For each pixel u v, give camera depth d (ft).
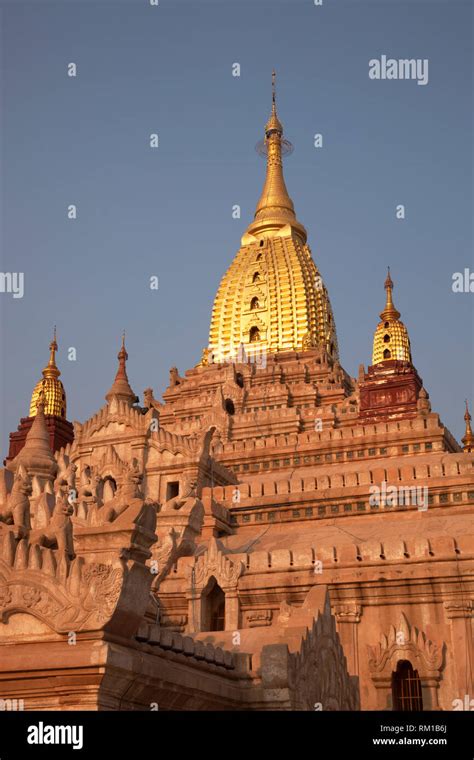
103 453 213.05
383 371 262.26
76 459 217.15
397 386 258.16
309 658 103.86
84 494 138.51
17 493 87.15
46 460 145.69
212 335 342.64
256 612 151.84
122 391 225.97
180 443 206.39
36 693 74.84
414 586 144.77
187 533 170.71
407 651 138.62
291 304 336.08
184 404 292.40
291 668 97.30
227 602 152.56
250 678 97.66
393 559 146.72
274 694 95.66
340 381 305.73
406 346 304.71
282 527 185.88
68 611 76.28
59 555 78.89
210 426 266.16
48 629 77.10
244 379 307.37
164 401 314.55
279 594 150.71
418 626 143.13
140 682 77.61
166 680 81.10
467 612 141.08
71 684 73.92
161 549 160.66
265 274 343.26
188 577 155.22
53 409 299.58
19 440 288.92
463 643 139.23
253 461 232.73
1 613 78.33
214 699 90.84
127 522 79.97
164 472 205.36
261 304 338.54
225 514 187.62
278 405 286.87
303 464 228.02
